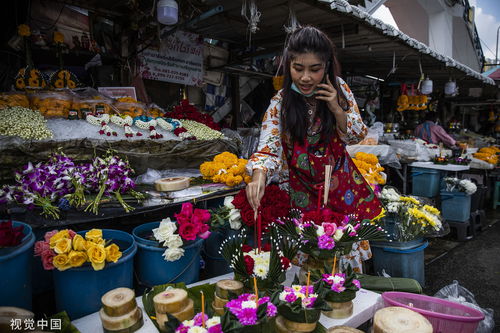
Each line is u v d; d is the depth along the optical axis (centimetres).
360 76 668
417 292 160
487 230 471
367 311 136
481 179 616
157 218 254
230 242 139
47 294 185
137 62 407
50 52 358
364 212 169
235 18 364
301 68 138
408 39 394
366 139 485
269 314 104
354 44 421
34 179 185
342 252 140
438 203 454
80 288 136
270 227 148
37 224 171
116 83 388
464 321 113
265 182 154
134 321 117
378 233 136
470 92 858
